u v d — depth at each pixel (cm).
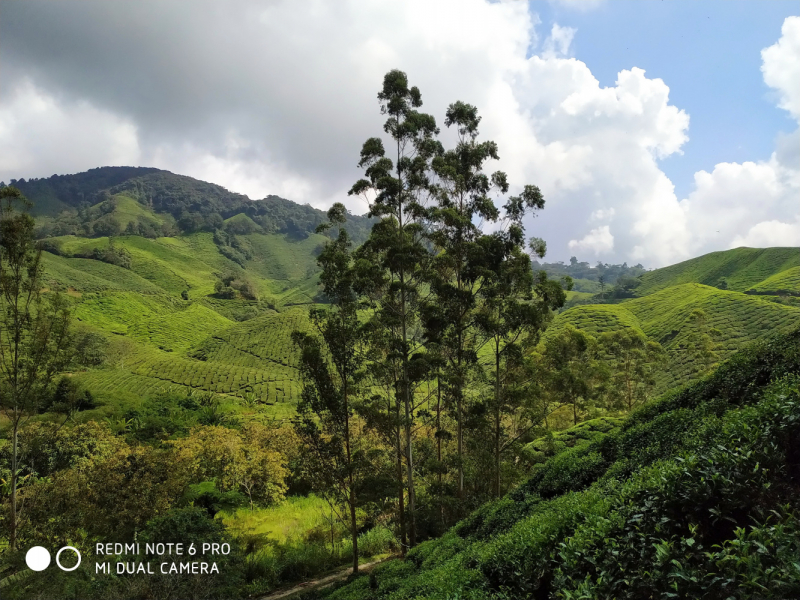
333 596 1595
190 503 2577
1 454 2706
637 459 1117
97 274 16650
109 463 2070
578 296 15938
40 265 2220
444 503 2180
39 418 3438
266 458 3303
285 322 13262
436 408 2620
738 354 1288
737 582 416
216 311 16738
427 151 2333
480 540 1398
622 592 520
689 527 519
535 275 2466
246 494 3253
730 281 11256
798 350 1042
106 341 10356
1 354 2133
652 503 627
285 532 2591
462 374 2192
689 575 452
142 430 5000
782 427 625
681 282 12925
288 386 9419
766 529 447
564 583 625
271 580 2014
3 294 2108
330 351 2016
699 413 1133
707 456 652
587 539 668
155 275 18650
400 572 1561
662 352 4556
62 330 2247
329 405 1955
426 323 2256
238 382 9506
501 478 2447
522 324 2273
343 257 2098
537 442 2859
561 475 1438
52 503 1973
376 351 2038
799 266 9319
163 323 14050
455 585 942
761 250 11881
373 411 2008
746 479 562
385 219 2261
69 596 1375
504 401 2338
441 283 2183
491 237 2294
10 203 2150
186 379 9481
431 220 2220
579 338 3047
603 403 4531
